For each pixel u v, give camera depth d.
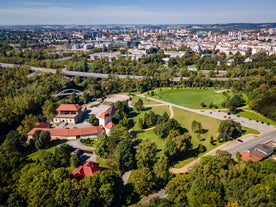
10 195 117.06
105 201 121.31
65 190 114.62
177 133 190.62
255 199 100.88
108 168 160.25
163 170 141.25
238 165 130.50
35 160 155.38
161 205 107.62
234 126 198.75
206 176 122.12
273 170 125.31
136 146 192.00
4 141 194.88
